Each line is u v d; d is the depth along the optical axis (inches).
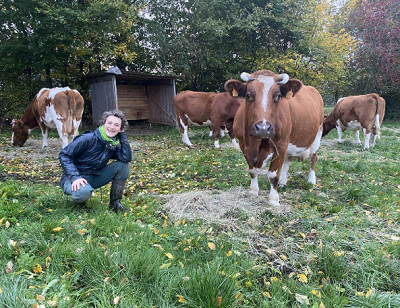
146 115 700.7
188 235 127.0
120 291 88.1
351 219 150.7
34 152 348.5
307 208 167.5
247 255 114.6
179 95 413.1
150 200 174.6
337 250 120.6
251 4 602.5
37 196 167.5
